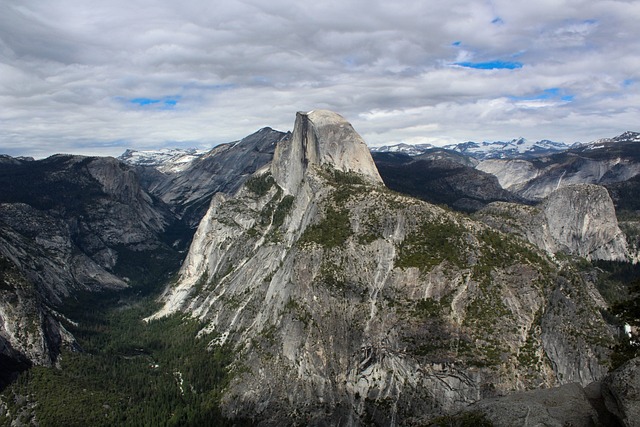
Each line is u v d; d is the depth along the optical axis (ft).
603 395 140.46
